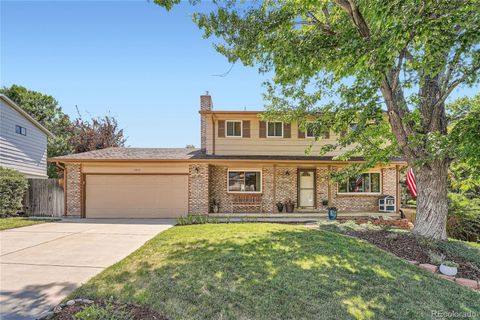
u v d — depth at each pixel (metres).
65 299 3.98
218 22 6.36
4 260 5.94
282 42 6.37
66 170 13.52
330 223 9.65
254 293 4.11
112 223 11.55
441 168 7.13
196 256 5.62
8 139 15.64
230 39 6.69
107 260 5.93
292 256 5.58
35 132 18.23
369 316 3.75
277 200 14.66
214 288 4.24
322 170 14.78
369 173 14.80
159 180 13.73
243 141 14.76
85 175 13.65
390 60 5.08
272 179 14.66
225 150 14.70
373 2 4.70
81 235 8.77
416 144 6.70
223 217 12.95
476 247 6.80
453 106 8.59
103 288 4.29
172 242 6.98
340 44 6.08
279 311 3.70
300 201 15.03
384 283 4.65
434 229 7.08
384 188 14.55
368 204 14.66
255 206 14.49
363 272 4.98
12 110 16.00
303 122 10.98
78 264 5.64
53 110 31.20
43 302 3.91
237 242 6.66
